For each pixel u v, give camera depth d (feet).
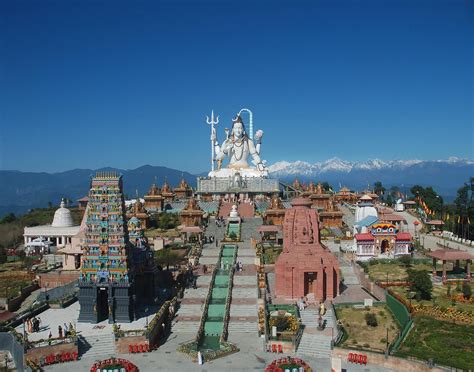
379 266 343.05
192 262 348.79
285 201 548.72
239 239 409.90
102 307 262.67
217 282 310.86
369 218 412.77
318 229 297.53
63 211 467.52
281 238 404.36
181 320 263.70
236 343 235.61
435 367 194.29
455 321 231.71
